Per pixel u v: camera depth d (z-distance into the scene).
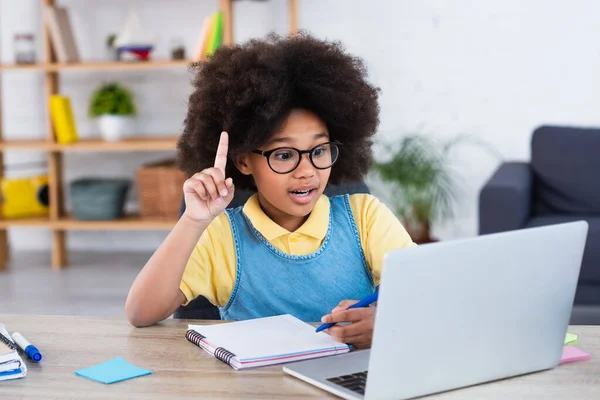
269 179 1.41
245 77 1.40
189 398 1.04
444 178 4.08
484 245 1.03
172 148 4.01
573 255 1.11
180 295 1.43
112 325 1.37
